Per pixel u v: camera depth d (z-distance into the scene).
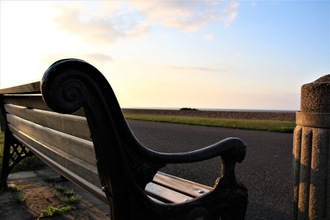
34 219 2.77
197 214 1.68
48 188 3.67
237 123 13.49
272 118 18.28
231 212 1.87
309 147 1.85
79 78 1.13
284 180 4.48
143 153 1.41
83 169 1.71
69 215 2.85
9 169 3.66
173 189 2.19
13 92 1.86
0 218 2.78
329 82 1.77
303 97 1.89
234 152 1.83
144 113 29.25
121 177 1.34
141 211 1.44
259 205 3.44
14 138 3.70
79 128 1.49
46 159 2.47
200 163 5.74
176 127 12.57
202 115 22.64
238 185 1.89
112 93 1.23
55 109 1.07
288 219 3.04
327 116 1.76
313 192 1.83
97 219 2.76
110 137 1.28
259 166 5.39
